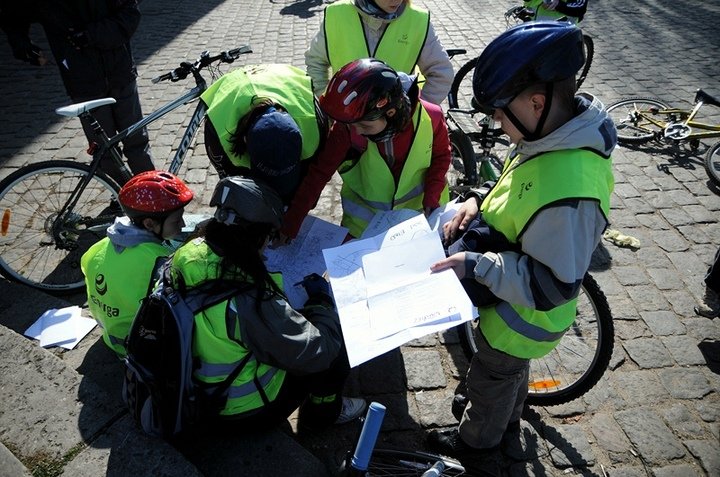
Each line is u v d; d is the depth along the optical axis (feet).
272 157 6.31
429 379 9.00
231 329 5.95
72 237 10.68
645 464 7.70
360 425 7.49
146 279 7.38
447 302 5.46
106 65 11.44
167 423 6.27
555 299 5.16
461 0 30.71
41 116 17.75
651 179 14.47
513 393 6.80
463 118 13.04
